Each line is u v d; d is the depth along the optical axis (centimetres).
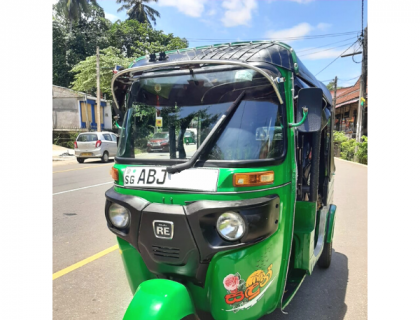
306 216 285
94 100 2770
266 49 244
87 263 424
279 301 247
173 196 216
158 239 214
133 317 188
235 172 209
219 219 203
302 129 229
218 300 212
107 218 247
